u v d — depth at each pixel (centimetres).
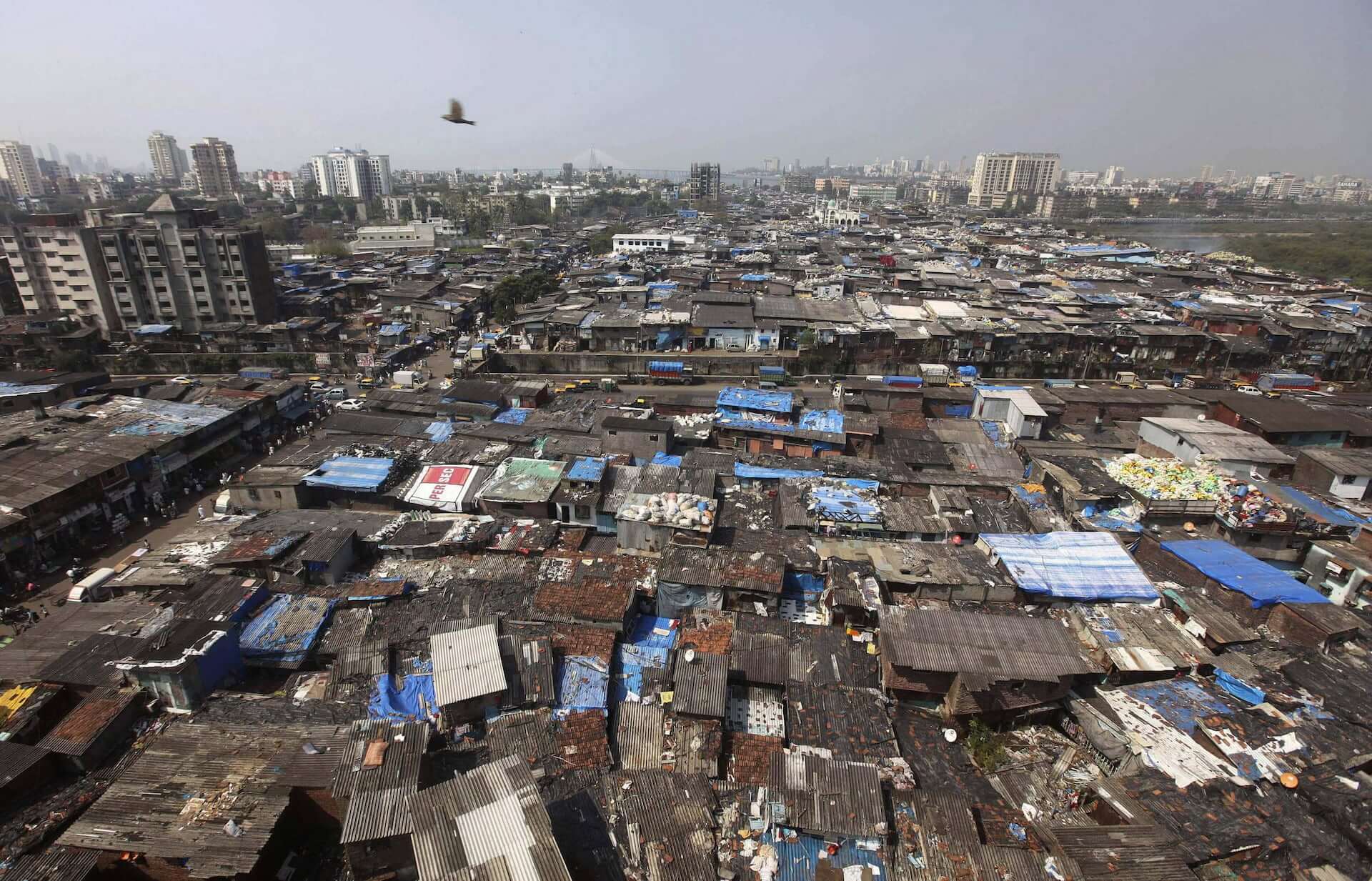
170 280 10094
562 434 5981
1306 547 4316
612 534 4738
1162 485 4831
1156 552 4203
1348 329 9462
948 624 3300
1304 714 3012
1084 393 7219
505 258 16362
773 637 3519
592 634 3391
